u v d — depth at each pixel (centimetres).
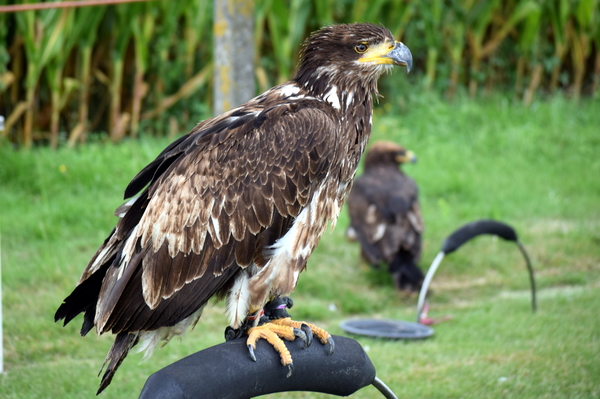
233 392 414
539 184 1505
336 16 1877
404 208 1034
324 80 525
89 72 1609
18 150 1496
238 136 475
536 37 2042
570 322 907
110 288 450
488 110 1905
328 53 525
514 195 1418
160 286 455
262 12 1673
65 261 985
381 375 752
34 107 1590
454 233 902
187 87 1642
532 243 1200
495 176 1538
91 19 1496
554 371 756
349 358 465
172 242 458
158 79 1653
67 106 1648
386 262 1027
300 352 449
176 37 1719
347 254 1142
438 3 1869
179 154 486
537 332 875
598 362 778
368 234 1041
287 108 494
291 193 479
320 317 941
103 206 1200
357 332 869
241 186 470
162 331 482
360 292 1035
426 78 1912
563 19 2011
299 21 1725
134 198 503
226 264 471
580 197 1445
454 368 768
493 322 914
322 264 1103
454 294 1044
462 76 2111
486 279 1090
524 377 743
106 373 447
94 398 677
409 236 1023
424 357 800
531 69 2139
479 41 2006
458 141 1742
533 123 1869
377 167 1105
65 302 468
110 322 448
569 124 1875
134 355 786
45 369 730
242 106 525
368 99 537
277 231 481
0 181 1295
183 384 384
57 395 680
